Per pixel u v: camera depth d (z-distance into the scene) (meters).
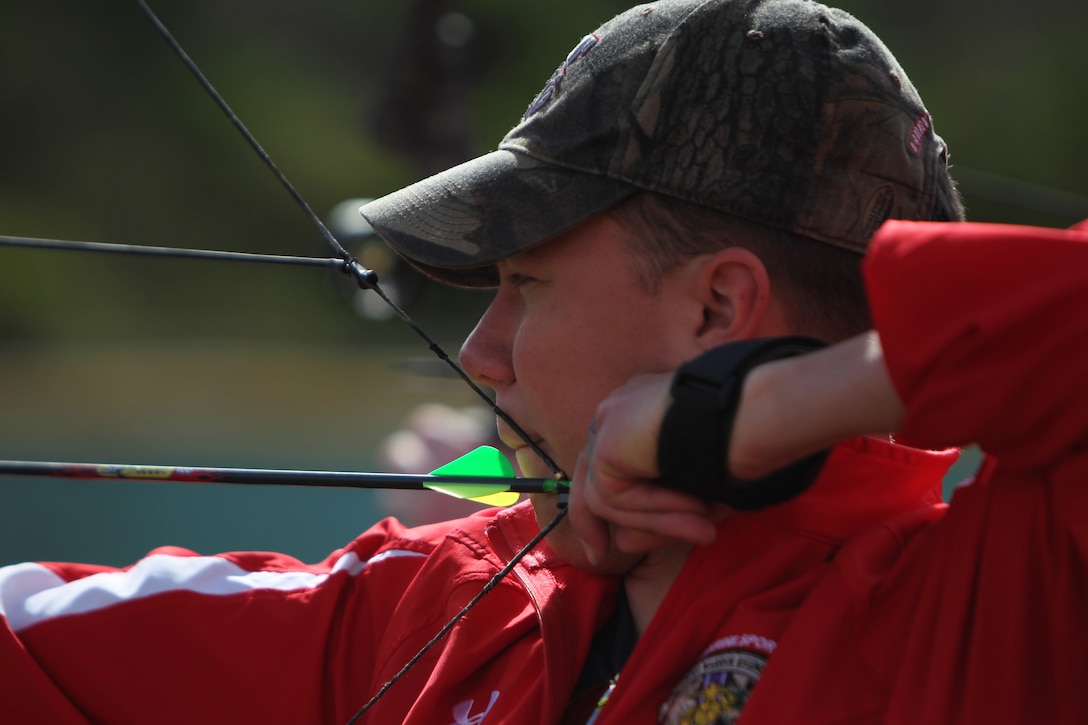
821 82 3.41
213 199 37.25
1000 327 2.56
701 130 3.41
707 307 3.46
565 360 3.54
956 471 11.99
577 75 3.60
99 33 38.94
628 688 3.38
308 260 3.90
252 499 14.12
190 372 19.41
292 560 4.68
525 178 3.58
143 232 36.66
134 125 38.09
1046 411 2.63
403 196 3.78
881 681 3.04
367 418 16.25
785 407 2.80
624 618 3.79
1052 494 2.84
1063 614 2.80
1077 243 2.58
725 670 3.25
